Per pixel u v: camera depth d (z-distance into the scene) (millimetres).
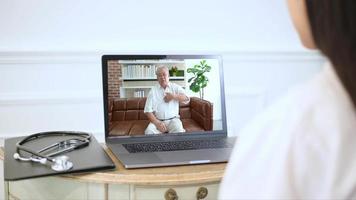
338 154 388
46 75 1630
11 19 1549
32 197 961
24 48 1574
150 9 1705
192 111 1262
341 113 393
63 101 1663
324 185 395
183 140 1228
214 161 999
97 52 1658
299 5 443
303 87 437
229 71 1853
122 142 1185
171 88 1243
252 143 436
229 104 1876
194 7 1759
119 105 1193
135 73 1207
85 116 1704
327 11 367
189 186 912
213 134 1276
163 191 899
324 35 378
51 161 902
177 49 1755
